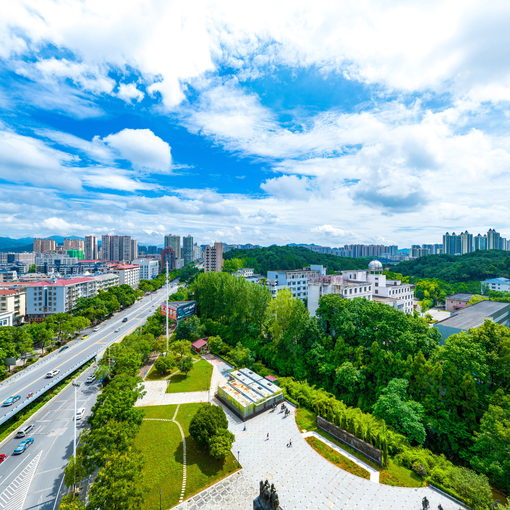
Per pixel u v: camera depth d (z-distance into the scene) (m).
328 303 83.31
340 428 51.25
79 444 49.69
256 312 99.19
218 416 48.34
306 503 37.62
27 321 135.25
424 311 145.38
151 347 85.19
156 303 185.38
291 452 47.69
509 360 51.75
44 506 39.31
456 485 37.50
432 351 63.75
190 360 78.38
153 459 45.81
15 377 77.50
